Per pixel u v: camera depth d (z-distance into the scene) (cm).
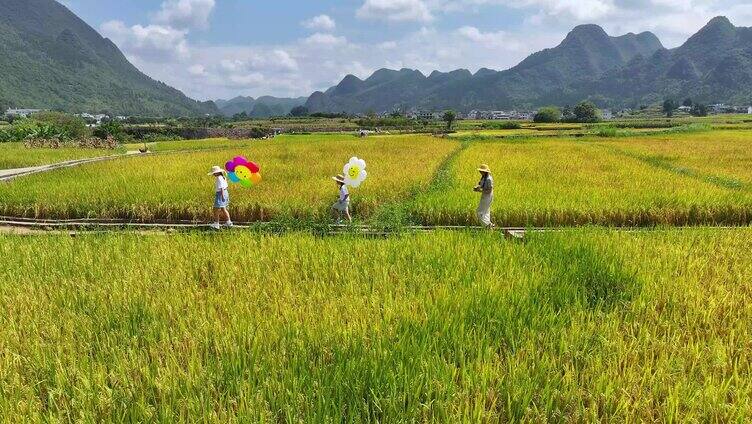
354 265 701
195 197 1410
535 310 515
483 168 1158
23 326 488
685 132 6316
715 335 461
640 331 464
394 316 500
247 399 347
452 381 366
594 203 1319
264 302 554
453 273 648
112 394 361
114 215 1369
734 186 1730
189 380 370
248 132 8038
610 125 9525
